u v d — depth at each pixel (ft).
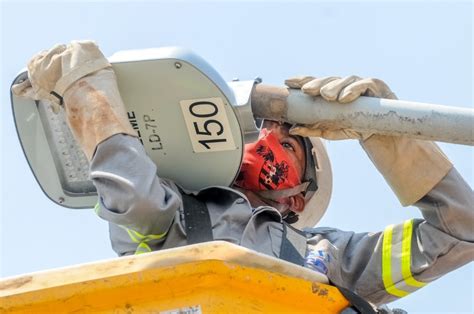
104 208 26.14
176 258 22.90
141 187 25.71
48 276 22.98
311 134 28.81
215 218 28.12
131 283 22.67
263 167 31.01
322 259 29.35
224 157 28.60
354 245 31.50
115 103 26.76
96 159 26.27
